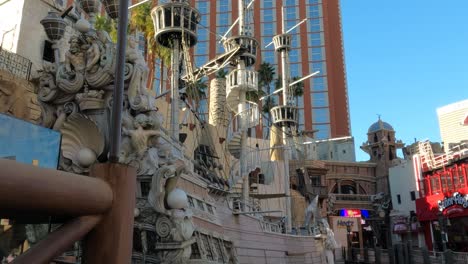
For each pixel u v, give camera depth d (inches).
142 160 528.1
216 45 3890.3
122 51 209.2
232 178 1010.7
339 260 2105.1
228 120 1622.8
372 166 2824.8
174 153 664.4
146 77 572.7
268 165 1899.6
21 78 775.1
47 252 129.3
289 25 4003.4
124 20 215.2
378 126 2915.8
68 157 531.5
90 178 151.3
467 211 1817.2
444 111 3208.7
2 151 293.3
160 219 498.3
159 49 1563.7
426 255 1525.6
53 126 559.8
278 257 995.9
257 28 4025.6
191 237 520.4
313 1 4077.3
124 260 155.4
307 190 2101.4
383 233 2615.7
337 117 3740.2
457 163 2003.0
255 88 1231.5
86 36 562.3
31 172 121.8
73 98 558.9
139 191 524.7
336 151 3144.7
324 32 3969.0
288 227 1347.2
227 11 3986.2
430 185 2146.9
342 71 3892.7
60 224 154.3
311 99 3779.5
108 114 535.8
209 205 709.9
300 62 3895.2
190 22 909.8
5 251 203.6
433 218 2053.4
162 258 489.7
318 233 1429.6
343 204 2603.3
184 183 622.5
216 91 1659.7
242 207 972.6
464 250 1878.7
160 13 901.2
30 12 920.9
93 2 737.0
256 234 905.5
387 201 2588.6
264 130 2657.5
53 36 763.4
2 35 912.3
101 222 153.9
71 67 571.8
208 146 1099.3
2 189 112.8
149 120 538.9
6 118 300.0
